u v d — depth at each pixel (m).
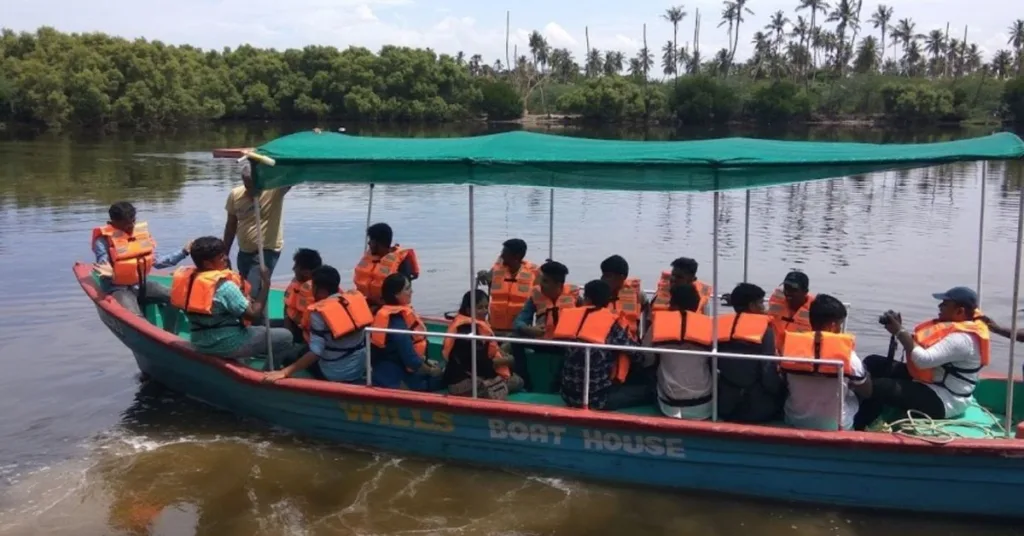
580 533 4.98
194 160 30.44
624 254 13.29
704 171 4.98
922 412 5.28
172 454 5.98
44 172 25.44
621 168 5.05
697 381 5.33
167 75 54.78
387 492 5.45
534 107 83.38
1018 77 65.75
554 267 6.02
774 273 11.98
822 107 71.50
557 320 6.02
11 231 14.57
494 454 5.68
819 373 5.00
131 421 6.58
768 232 15.53
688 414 5.34
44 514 5.13
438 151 5.65
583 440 5.41
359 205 18.34
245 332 6.29
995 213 17.97
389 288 5.92
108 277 7.32
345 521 5.11
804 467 5.08
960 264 12.57
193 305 6.07
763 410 5.31
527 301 6.48
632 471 5.42
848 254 13.35
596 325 5.46
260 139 46.28
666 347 5.30
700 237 14.90
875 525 5.04
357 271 6.94
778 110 67.50
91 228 14.95
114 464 5.82
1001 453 4.72
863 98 70.94
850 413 5.16
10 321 9.16
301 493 5.44
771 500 5.24
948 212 18.14
